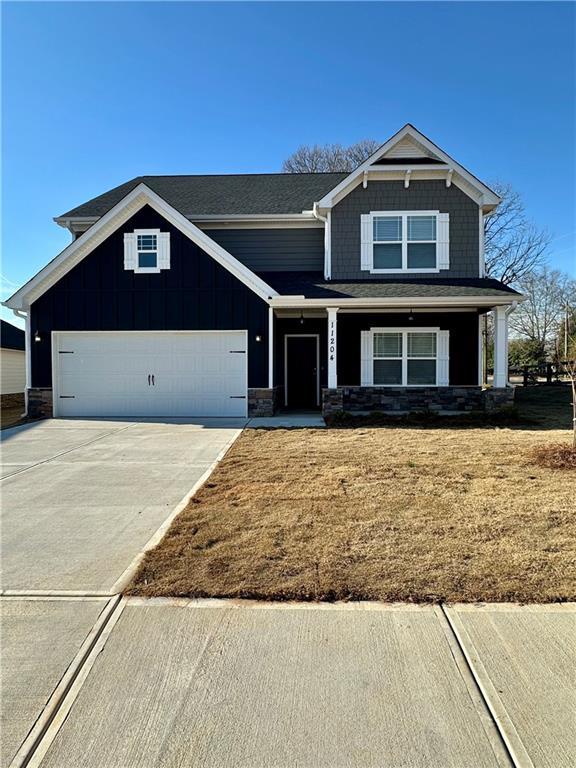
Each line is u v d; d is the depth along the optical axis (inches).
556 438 338.0
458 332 531.8
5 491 223.9
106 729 84.7
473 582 128.7
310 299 459.2
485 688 93.0
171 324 482.9
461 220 514.9
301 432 379.9
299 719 86.4
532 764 77.3
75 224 559.5
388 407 511.8
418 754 79.3
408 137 511.2
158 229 481.4
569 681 94.5
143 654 104.3
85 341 489.4
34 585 134.1
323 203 506.6
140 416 487.5
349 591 125.6
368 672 97.9
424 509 183.3
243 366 482.9
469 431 378.6
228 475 242.1
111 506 201.3
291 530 164.9
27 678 97.2
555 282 1460.4
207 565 140.9
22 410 647.1
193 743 81.7
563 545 149.6
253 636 109.8
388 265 516.1
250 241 562.9
